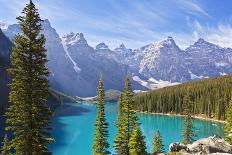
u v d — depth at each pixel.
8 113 33.75
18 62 33.03
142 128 182.75
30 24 33.50
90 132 165.38
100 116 75.62
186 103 106.50
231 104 87.12
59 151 117.69
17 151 33.91
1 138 112.56
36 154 34.09
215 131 167.50
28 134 33.38
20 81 33.22
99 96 75.69
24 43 33.12
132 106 70.94
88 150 120.00
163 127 187.50
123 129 71.00
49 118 34.81
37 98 33.56
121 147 71.38
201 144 50.75
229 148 51.09
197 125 191.25
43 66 33.94
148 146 126.25
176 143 51.62
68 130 171.25
